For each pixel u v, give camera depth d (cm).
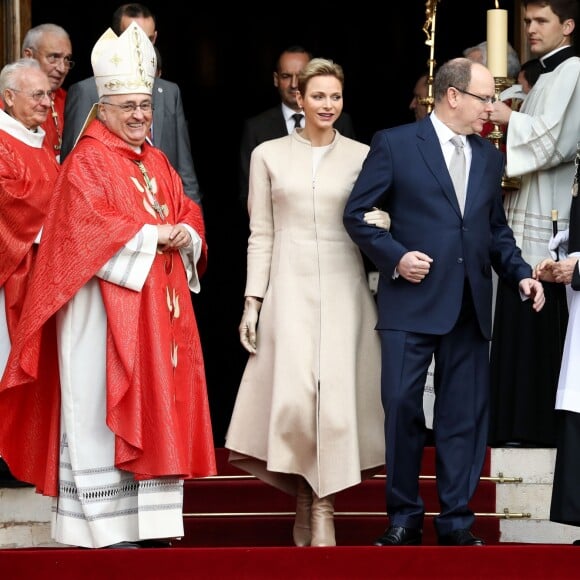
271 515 3416
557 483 3064
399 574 2888
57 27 3738
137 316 2973
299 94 3203
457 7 5025
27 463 3092
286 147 3209
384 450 3170
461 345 3094
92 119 3100
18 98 3397
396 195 3092
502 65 3500
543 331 3591
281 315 3147
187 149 3831
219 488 3481
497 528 3475
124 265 2967
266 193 3216
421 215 3072
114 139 3070
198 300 5072
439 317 3045
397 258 3022
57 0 5034
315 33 5181
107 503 2978
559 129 3519
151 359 2981
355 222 3069
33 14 5019
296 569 2884
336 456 3109
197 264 3198
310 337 3142
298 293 3156
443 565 2891
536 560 2892
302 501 3203
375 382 3181
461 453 3083
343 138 3228
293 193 3167
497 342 3625
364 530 3406
